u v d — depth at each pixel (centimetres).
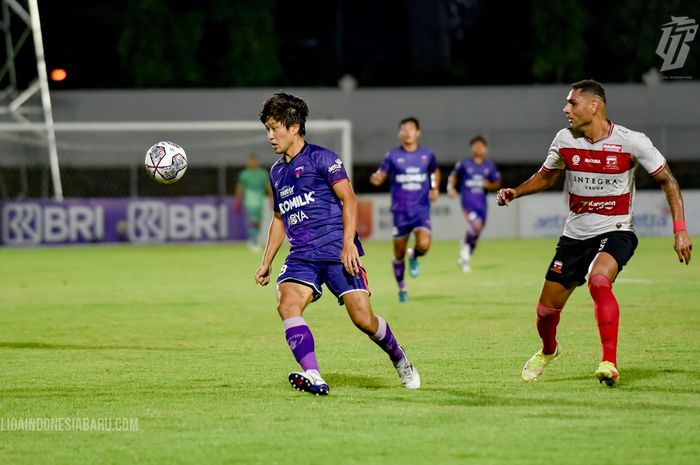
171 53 12962
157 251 9088
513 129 12062
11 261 8025
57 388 2688
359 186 11969
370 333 2523
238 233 10050
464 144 11800
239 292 5509
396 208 4916
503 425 2170
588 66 13412
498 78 14125
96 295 5394
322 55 14525
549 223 10462
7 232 9481
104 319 4328
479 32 14525
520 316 4244
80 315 4484
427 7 14488
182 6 13362
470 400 2450
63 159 11144
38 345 3550
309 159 2497
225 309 4688
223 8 13162
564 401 2420
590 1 13350
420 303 4784
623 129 2567
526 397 2478
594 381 2691
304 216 2509
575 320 4066
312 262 2503
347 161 9738
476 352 3259
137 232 9819
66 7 13300
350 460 1903
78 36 13425
